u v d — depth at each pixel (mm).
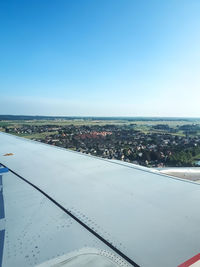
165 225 2166
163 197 2984
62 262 1612
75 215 2422
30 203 2811
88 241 1900
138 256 1672
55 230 2105
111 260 1636
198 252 1721
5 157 6301
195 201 2809
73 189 3387
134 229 2090
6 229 2123
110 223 2223
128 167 5008
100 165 5227
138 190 3320
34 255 1708
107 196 3051
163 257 1657
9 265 1584
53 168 4922
